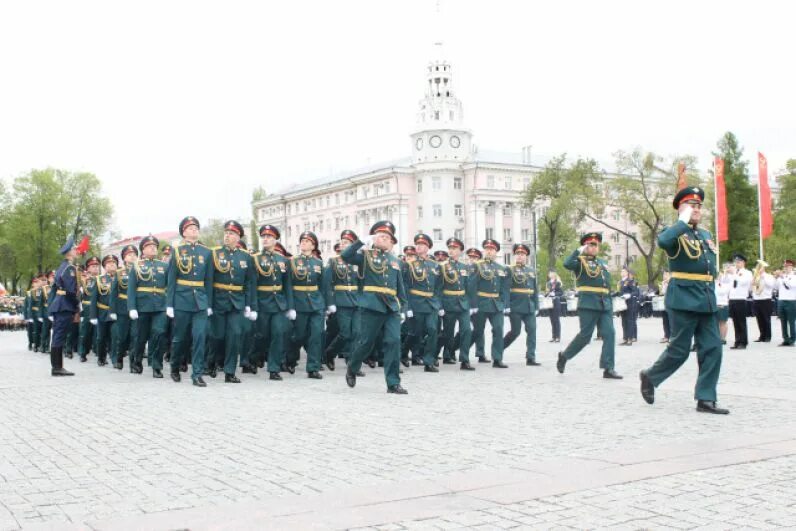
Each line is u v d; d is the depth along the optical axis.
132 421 9.40
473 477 6.16
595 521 4.92
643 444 7.43
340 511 5.25
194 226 13.94
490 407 10.15
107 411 10.31
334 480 6.21
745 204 75.62
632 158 59.16
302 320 15.16
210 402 11.07
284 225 124.50
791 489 5.62
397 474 6.38
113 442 8.03
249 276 14.32
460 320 15.92
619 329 30.80
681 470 6.24
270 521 5.04
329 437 8.10
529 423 8.79
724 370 14.36
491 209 96.94
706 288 9.50
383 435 8.18
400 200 98.44
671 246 9.55
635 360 17.33
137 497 5.80
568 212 61.31
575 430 8.27
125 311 17.61
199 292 13.73
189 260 13.74
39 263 88.62
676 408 9.84
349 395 11.70
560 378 13.77
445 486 5.88
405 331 16.86
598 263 13.97
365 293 12.12
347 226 110.38
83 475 6.56
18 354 23.64
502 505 5.33
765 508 5.16
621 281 22.62
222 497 5.75
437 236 96.94
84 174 92.19
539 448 7.32
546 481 5.96
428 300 15.56
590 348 21.25
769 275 22.62
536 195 65.75
